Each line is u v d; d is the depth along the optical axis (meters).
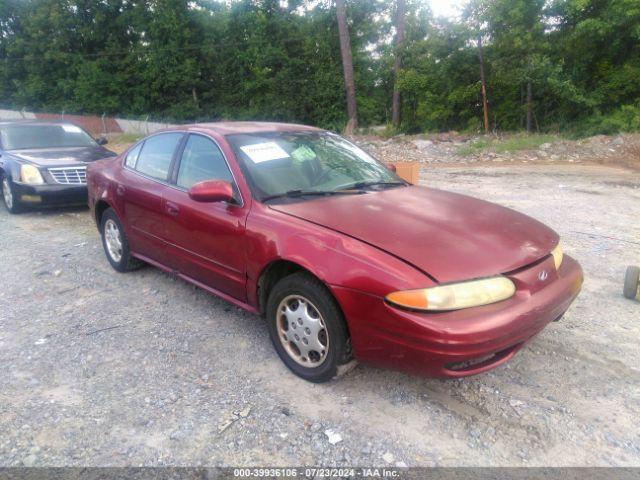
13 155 8.08
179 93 35.53
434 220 3.27
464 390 3.18
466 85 23.38
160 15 33.91
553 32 19.58
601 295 4.56
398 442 2.71
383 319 2.74
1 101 41.22
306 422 2.88
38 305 4.51
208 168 4.01
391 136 22.81
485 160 14.50
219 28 34.03
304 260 3.05
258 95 33.78
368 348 2.86
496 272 2.82
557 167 12.80
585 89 19.12
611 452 2.63
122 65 36.28
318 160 4.12
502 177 11.27
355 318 2.84
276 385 3.25
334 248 2.98
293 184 3.76
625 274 4.73
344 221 3.20
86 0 35.78
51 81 38.25
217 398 3.11
